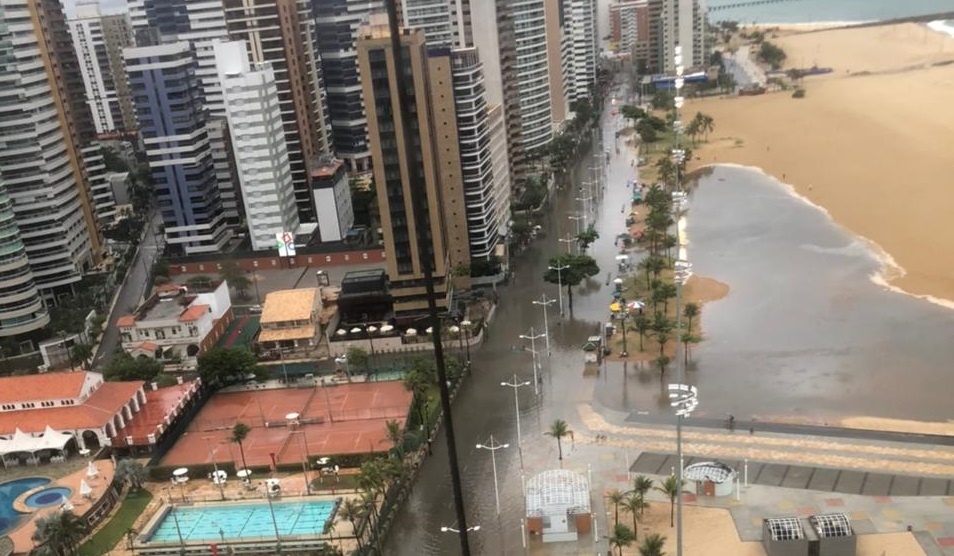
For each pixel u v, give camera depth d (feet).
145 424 510.99
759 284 654.53
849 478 398.42
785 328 573.33
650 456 437.58
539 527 380.78
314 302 650.84
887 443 424.87
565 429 447.01
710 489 393.91
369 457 456.86
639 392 510.17
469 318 642.22
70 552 386.11
